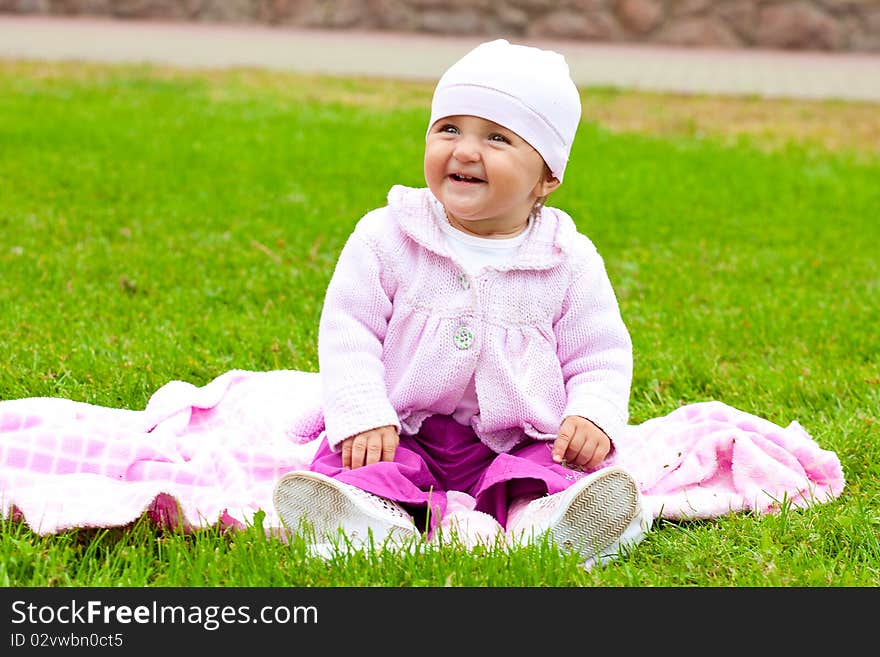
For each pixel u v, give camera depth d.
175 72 16.11
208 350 5.21
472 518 3.40
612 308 3.80
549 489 3.38
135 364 4.92
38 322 5.49
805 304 6.53
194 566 3.11
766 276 7.30
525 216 3.73
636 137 12.94
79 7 22.31
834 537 3.50
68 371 4.77
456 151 3.51
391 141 11.76
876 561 3.35
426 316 3.62
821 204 9.81
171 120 12.18
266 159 10.41
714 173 10.96
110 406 4.51
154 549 3.30
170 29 21.39
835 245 8.31
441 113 3.56
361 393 3.51
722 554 3.38
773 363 5.44
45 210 8.04
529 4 22.22
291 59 18.48
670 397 4.89
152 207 8.38
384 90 15.73
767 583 3.20
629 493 3.25
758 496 3.78
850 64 20.44
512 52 3.61
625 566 3.21
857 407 4.74
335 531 3.26
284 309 6.02
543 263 3.67
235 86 15.18
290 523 3.28
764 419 4.32
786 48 22.00
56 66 15.90
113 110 12.54
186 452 3.91
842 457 4.16
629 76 18.09
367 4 22.56
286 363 5.16
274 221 8.16
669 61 20.03
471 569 3.14
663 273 7.22
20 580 3.05
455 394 3.64
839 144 13.06
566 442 3.54
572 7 22.14
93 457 3.63
